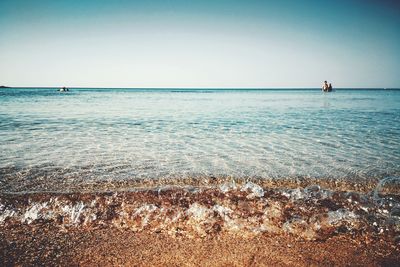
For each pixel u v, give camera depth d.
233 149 8.09
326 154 7.52
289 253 2.98
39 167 6.15
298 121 14.75
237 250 3.03
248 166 6.36
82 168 6.12
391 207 4.10
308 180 5.45
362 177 5.61
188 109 22.97
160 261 2.82
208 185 5.13
